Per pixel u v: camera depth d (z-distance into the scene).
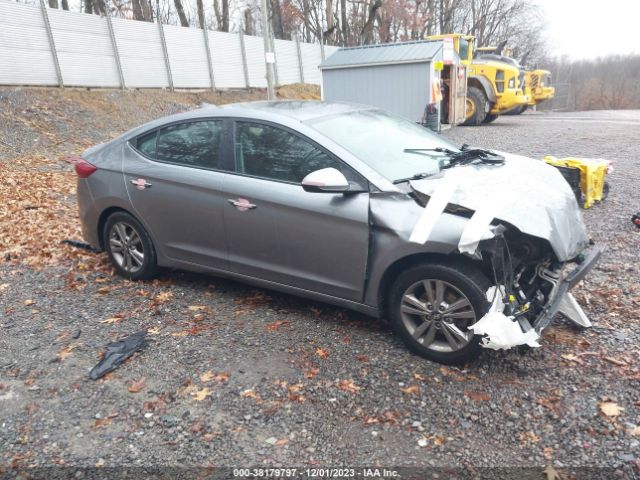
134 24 18.23
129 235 5.04
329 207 3.70
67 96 15.64
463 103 18.89
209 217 4.31
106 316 4.43
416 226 3.30
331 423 3.04
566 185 3.95
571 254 3.43
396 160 3.99
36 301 4.76
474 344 3.37
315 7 34.66
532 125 19.41
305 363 3.62
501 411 3.08
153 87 19.17
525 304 3.44
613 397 3.14
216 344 3.91
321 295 3.97
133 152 4.82
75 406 3.26
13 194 8.59
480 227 3.09
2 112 13.29
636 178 8.96
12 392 3.41
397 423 3.02
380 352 3.72
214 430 3.01
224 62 21.84
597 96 45.84
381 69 16.23
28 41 15.16
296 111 4.31
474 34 46.62
